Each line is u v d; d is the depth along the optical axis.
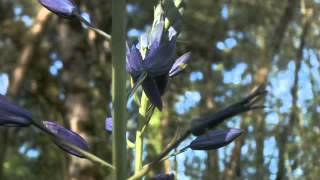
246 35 12.00
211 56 12.33
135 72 2.99
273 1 11.49
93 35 10.84
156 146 9.93
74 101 10.76
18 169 13.55
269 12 11.54
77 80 10.77
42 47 12.77
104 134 11.05
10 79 10.10
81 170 9.70
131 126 6.32
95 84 12.16
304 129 10.55
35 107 14.56
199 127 2.72
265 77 9.94
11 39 12.50
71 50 10.80
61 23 10.88
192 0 12.37
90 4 11.26
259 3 11.59
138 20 12.14
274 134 9.98
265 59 10.10
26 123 2.98
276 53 10.12
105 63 11.59
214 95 12.00
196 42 12.26
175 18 3.25
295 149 10.46
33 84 13.92
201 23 12.33
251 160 9.95
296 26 10.82
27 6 12.54
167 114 10.42
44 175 14.62
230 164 9.82
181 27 3.26
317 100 10.90
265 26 11.42
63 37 10.85
